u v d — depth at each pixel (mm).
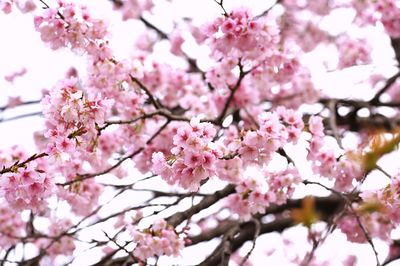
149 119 5598
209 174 4121
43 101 4203
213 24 4719
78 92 4047
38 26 4680
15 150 4965
